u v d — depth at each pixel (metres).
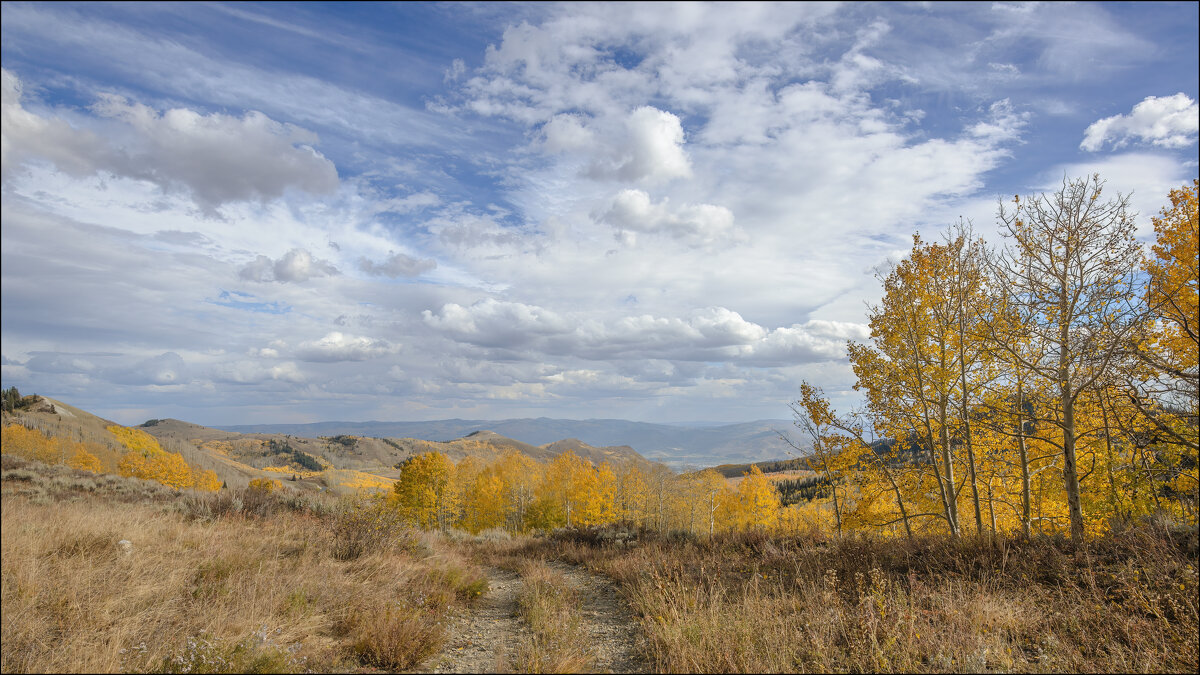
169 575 7.27
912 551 10.02
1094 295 11.22
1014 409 12.83
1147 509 13.20
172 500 14.65
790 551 11.54
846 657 5.71
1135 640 5.51
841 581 8.65
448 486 43.19
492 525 49.31
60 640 5.26
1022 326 12.45
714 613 7.05
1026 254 12.27
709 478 49.00
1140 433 10.11
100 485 15.67
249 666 5.06
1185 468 10.20
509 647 6.71
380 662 5.85
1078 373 11.49
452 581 9.79
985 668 5.20
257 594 7.03
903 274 15.12
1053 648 5.61
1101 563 7.62
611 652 6.71
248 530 11.66
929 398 14.95
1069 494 11.05
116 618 5.82
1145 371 8.95
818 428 16.80
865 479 16.03
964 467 15.52
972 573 8.41
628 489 52.72
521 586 11.18
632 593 9.48
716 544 14.12
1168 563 6.89
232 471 114.12
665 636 6.53
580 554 15.28
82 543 7.87
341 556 10.60
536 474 65.75
